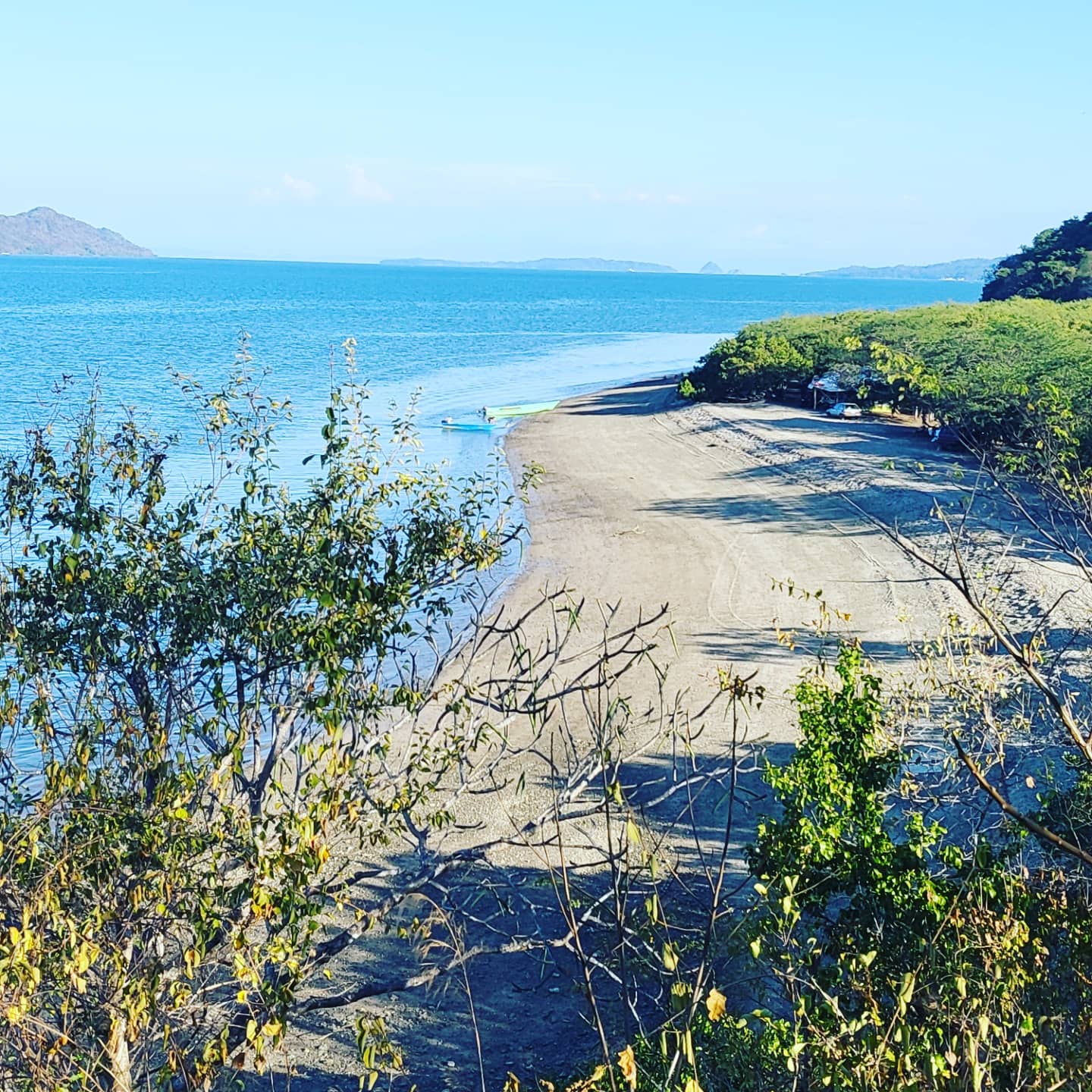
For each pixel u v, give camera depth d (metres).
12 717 8.11
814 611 27.58
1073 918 8.62
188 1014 7.93
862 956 7.78
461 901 15.20
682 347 123.19
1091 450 23.86
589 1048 12.16
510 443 55.16
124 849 7.03
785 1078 7.32
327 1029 13.16
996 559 28.86
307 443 44.72
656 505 40.50
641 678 23.25
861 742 10.89
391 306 187.12
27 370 69.62
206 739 8.66
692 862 15.64
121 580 8.88
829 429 52.62
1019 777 15.41
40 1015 7.01
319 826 7.61
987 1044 6.59
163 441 10.60
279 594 9.01
